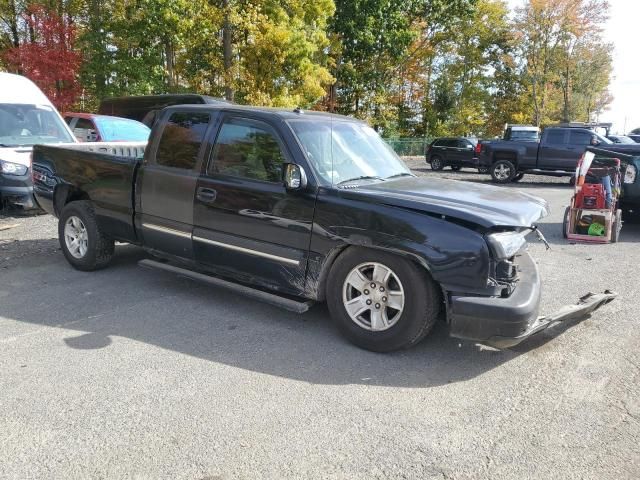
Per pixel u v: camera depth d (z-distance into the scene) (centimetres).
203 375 379
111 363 395
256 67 2320
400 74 4188
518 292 396
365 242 406
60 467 278
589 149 900
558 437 313
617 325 494
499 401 353
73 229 627
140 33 2253
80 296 541
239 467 280
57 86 1988
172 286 578
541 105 5038
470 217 379
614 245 866
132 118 1683
